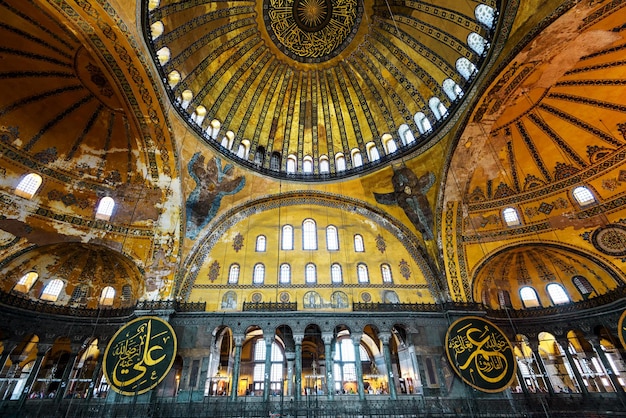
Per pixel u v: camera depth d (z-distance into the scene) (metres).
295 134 19.91
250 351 21.98
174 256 15.73
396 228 18.41
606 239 15.12
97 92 13.58
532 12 11.05
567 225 15.98
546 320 17.25
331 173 19.11
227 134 17.98
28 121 13.32
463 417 13.73
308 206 18.97
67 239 14.37
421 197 17.58
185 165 15.68
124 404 12.95
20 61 11.97
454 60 15.38
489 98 13.82
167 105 13.83
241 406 13.89
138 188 15.74
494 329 14.77
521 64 12.36
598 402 14.70
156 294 15.21
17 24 10.95
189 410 13.44
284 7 17.62
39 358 13.95
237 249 17.48
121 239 15.38
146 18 11.74
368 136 19.22
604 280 15.70
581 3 10.10
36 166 13.80
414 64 17.05
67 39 11.54
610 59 12.59
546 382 16.38
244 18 17.05
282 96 19.52
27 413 12.96
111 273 16.17
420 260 17.80
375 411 13.92
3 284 13.44
